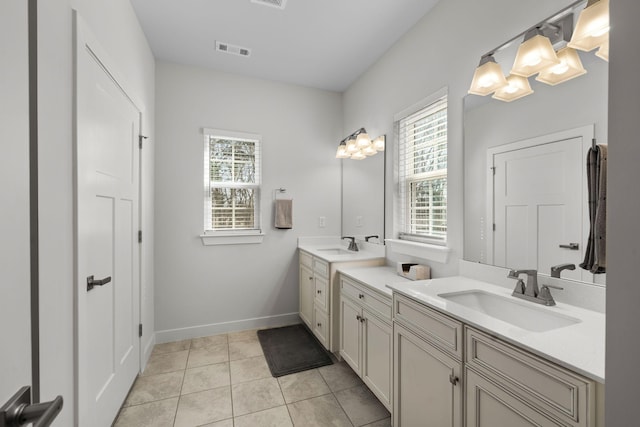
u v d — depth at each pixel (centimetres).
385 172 256
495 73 138
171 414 173
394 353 151
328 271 238
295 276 319
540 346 84
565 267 118
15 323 54
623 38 48
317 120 328
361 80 296
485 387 100
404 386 144
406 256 227
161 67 269
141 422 166
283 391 195
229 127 292
